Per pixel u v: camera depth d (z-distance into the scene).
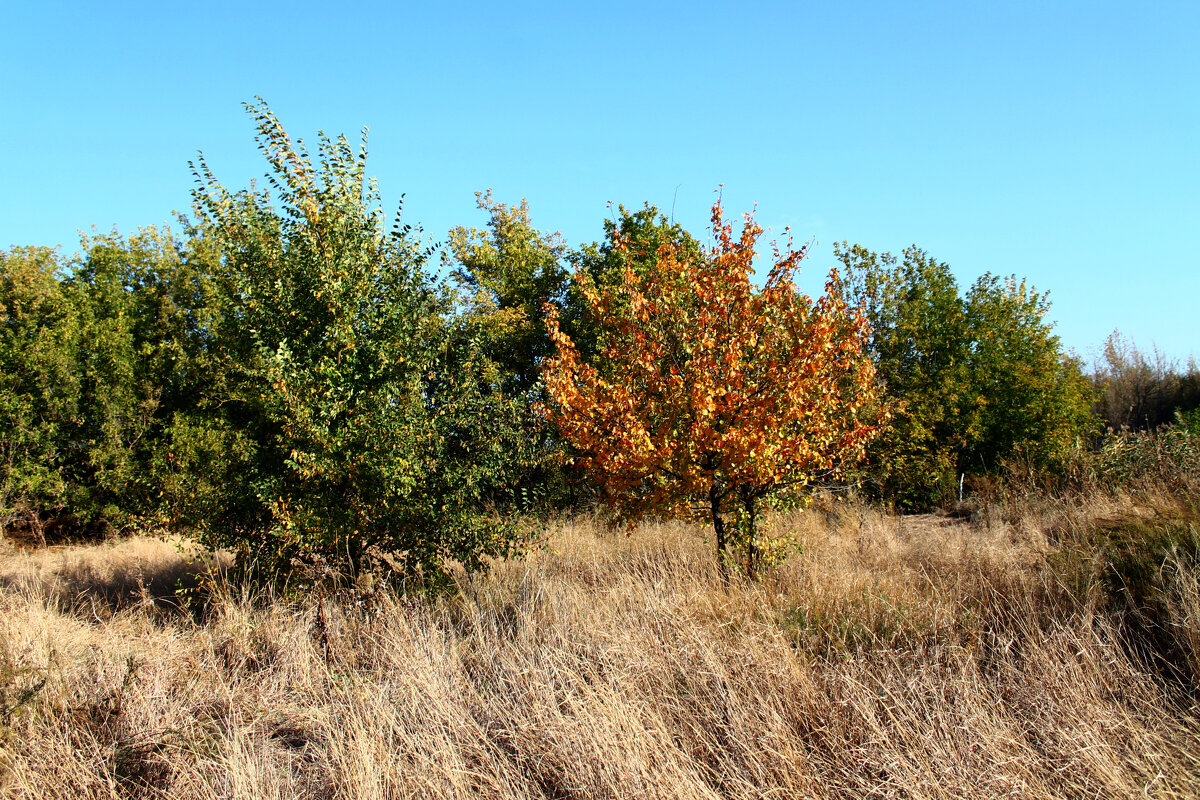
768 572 6.51
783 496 7.19
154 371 18.77
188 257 20.17
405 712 4.38
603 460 6.77
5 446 17.27
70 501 17.59
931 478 13.66
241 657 5.64
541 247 19.00
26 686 4.61
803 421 6.61
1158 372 29.81
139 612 7.21
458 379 7.61
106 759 4.05
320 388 6.73
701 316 6.68
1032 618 4.77
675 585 6.21
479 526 7.15
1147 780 3.22
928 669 4.24
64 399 17.78
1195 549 4.95
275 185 7.07
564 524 10.38
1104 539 5.60
